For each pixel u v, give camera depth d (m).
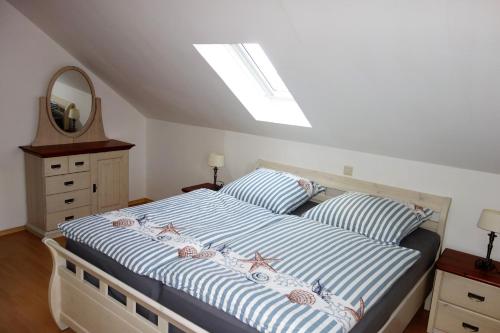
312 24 2.01
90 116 4.20
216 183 4.15
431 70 1.96
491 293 2.33
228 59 3.01
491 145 2.33
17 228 3.88
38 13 3.39
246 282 1.79
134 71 3.59
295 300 1.67
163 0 2.36
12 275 3.04
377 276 1.96
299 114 3.27
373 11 1.76
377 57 2.04
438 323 2.56
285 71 2.53
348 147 3.18
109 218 2.54
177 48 2.84
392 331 2.07
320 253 2.16
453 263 2.52
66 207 3.82
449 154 2.63
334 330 1.50
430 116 2.33
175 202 3.02
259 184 3.23
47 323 2.48
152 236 2.28
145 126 4.88
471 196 2.71
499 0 1.47
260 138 3.78
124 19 2.78
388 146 2.88
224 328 1.65
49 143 3.91
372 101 2.44
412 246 2.51
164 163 4.76
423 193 2.89
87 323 2.22
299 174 3.50
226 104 3.42
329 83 2.44
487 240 2.67
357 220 2.62
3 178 3.71
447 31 1.69
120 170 4.26
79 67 4.08
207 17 2.33
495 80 1.84
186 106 3.86
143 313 1.94
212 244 2.23
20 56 3.64
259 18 2.13
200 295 1.74
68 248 2.42
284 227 2.59
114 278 1.95
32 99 3.78
